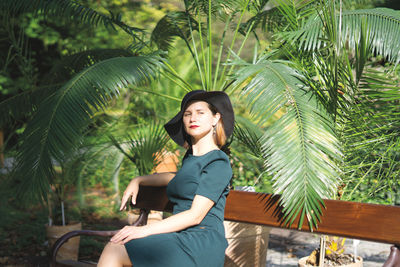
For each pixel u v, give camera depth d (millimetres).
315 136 2557
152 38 5082
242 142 4031
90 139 5539
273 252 5195
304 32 3139
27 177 2934
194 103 2586
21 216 7070
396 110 2773
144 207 3053
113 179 6629
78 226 5117
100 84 3281
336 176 2479
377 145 2986
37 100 4789
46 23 9805
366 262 4699
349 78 2838
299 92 2771
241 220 2670
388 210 2191
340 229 2316
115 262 2279
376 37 3020
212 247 2338
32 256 5324
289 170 2445
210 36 4137
